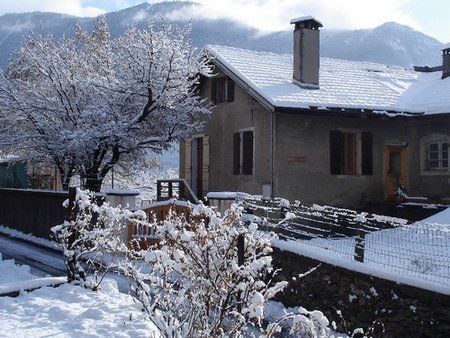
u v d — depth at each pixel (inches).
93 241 307.1
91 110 639.1
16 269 416.2
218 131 689.6
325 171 608.4
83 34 1237.1
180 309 181.5
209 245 178.5
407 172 661.3
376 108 598.5
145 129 689.6
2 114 683.4
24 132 677.9
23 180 968.3
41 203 623.2
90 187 663.1
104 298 279.3
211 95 712.4
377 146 644.7
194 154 756.6
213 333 174.2
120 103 653.9
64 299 277.3
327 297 341.1
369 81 726.5
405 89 722.8
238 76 622.2
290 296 370.9
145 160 831.7
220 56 666.8
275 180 583.2
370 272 311.3
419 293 283.1
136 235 474.9
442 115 614.5
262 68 675.4
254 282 180.1
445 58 772.6
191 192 664.4
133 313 250.2
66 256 309.7
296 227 554.3
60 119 674.2
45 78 684.7
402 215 604.4
